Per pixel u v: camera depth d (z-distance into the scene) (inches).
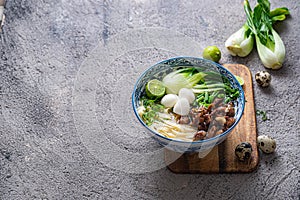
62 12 49.1
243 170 37.9
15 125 41.4
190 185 37.7
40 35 47.4
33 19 48.6
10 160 39.5
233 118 37.3
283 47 43.8
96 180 38.3
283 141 39.8
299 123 40.8
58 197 37.5
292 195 37.1
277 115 41.3
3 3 51.0
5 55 45.8
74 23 48.3
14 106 42.4
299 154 39.1
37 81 44.0
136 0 49.9
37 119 41.7
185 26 47.8
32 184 38.2
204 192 37.4
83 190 37.8
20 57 45.7
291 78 43.6
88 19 48.6
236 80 38.8
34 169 39.0
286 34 46.8
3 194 37.8
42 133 40.9
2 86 43.7
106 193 37.6
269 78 42.4
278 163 38.6
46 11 49.2
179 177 38.1
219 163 38.2
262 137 38.7
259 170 38.3
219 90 38.8
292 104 41.9
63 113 42.0
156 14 48.8
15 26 48.0
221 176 38.0
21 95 43.1
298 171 38.2
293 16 48.2
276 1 49.6
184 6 49.4
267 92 42.8
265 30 44.5
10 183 38.3
